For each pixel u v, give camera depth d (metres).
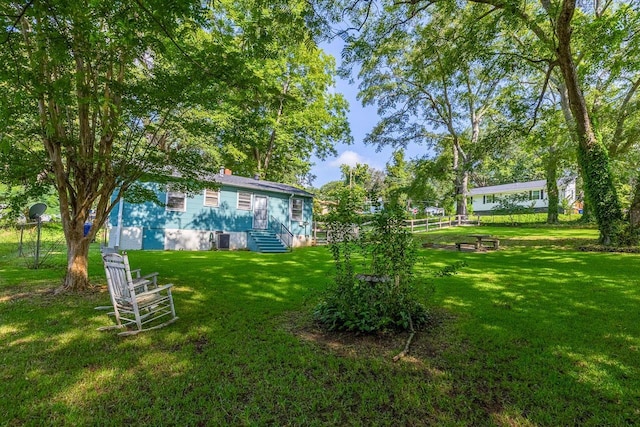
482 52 10.31
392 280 3.91
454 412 2.28
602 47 9.44
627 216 11.23
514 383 2.64
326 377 2.76
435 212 35.44
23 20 4.25
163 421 2.17
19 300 5.06
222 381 2.69
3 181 5.45
